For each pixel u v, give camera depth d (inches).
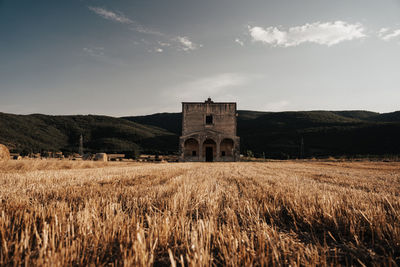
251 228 84.9
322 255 63.7
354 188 212.5
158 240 73.7
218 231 80.1
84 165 661.3
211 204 120.9
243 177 337.4
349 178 333.1
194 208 122.3
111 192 161.5
